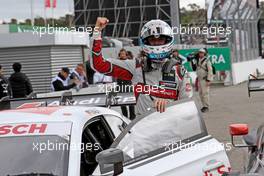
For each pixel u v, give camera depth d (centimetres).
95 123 504
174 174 408
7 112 486
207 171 428
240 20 2895
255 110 1538
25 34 1689
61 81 1302
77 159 416
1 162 417
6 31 1825
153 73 549
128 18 3753
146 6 3700
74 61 1812
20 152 422
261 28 4328
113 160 368
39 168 409
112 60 559
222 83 2545
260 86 637
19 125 449
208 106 1578
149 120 439
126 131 417
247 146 519
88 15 3809
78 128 445
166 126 447
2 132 441
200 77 1580
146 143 428
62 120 454
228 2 2584
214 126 1274
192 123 464
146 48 541
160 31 532
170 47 543
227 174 420
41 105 545
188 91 548
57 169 407
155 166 410
